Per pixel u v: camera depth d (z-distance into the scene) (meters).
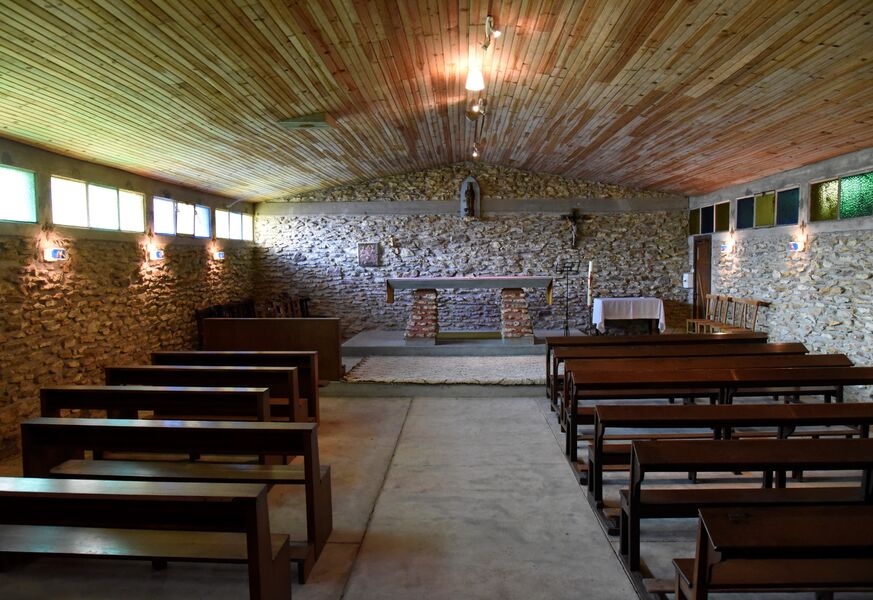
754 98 4.63
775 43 3.65
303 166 7.76
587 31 3.97
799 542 1.61
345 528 3.16
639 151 7.16
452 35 4.17
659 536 2.99
